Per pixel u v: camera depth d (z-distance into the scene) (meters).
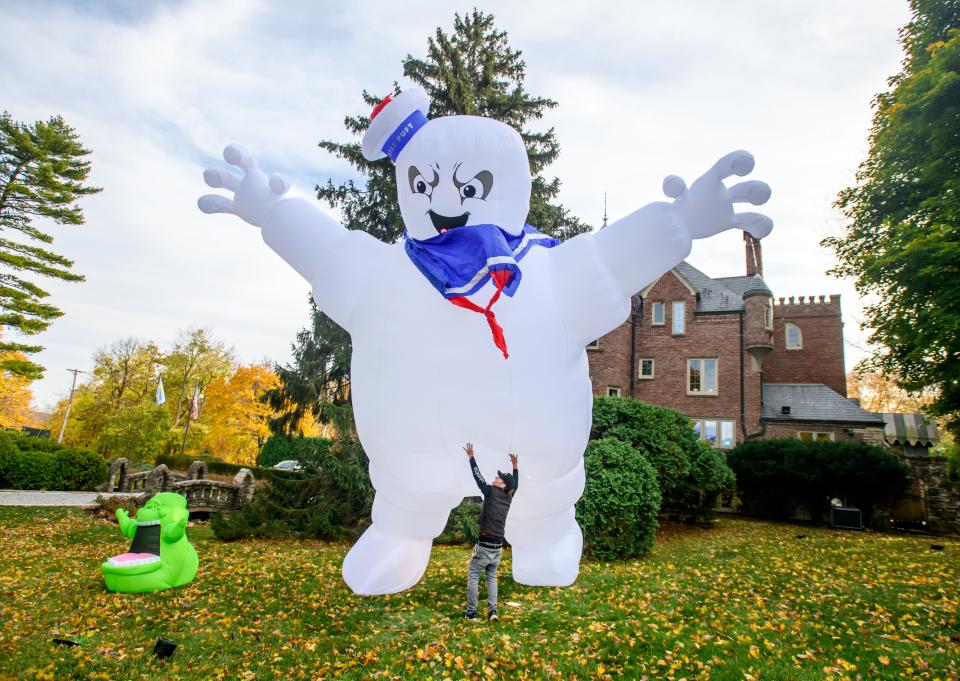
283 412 15.89
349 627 5.37
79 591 6.71
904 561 9.73
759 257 25.14
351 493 11.54
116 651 4.74
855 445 16.09
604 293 3.95
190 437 35.81
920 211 12.41
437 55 15.68
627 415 12.89
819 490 15.75
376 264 4.20
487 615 5.52
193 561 7.27
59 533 11.45
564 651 4.74
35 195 22.16
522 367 3.84
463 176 3.99
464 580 7.38
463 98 14.52
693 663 4.59
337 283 4.21
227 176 4.42
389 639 5.03
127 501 15.21
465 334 3.83
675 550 10.69
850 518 14.98
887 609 6.35
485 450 4.02
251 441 37.19
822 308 25.17
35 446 22.16
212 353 42.84
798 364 24.97
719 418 21.86
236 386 37.22
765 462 16.55
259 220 4.38
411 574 4.44
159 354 43.47
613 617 5.79
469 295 3.67
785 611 6.21
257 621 5.57
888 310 13.37
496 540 5.39
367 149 4.34
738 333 22.22
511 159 4.06
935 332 11.44
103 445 32.91
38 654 4.62
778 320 25.62
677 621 5.72
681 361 22.80
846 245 14.86
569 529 4.71
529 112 16.11
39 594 6.55
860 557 10.13
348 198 15.74
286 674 4.34
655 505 9.95
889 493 15.21
